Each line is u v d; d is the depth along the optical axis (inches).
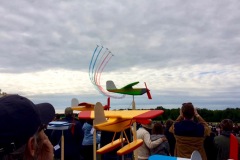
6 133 37.9
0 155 37.9
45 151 44.9
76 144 225.1
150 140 196.2
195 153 91.7
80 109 240.5
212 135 201.2
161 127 204.1
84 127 265.6
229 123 192.2
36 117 40.8
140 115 144.5
